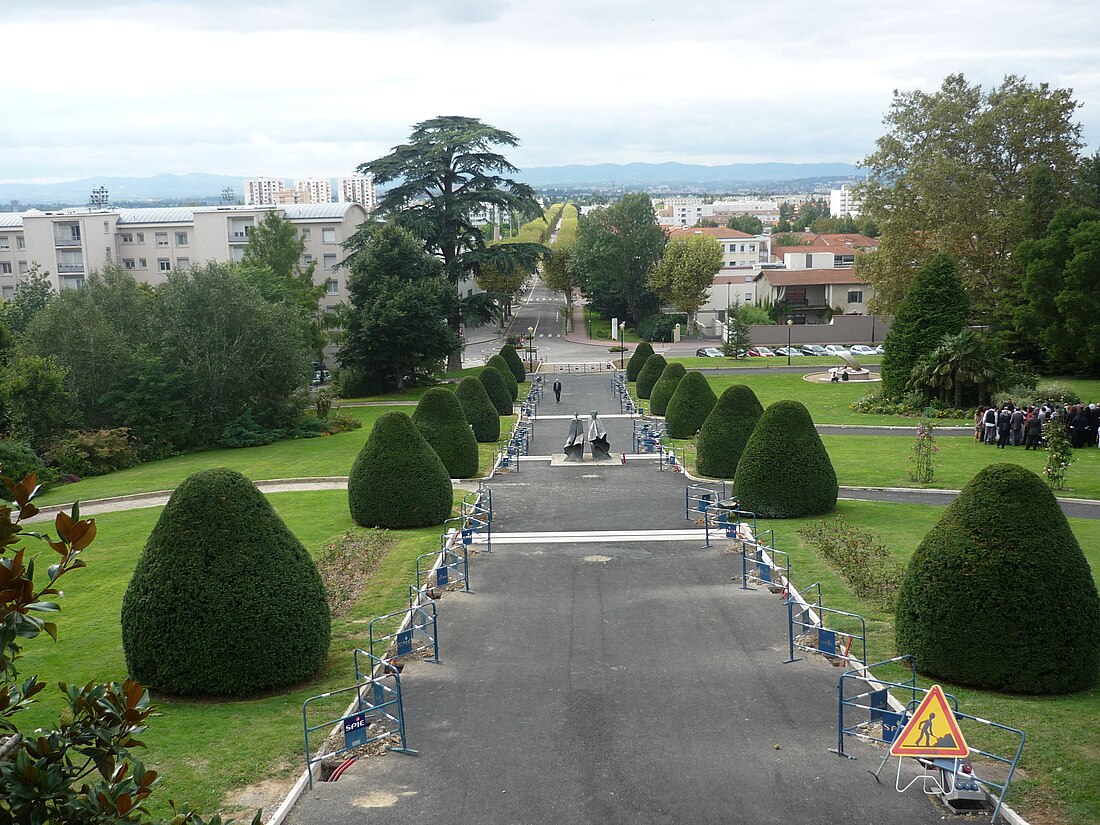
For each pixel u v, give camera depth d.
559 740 12.72
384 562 22.22
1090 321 52.66
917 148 62.38
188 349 47.28
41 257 91.31
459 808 10.98
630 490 30.44
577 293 152.12
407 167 66.06
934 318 47.91
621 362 77.19
